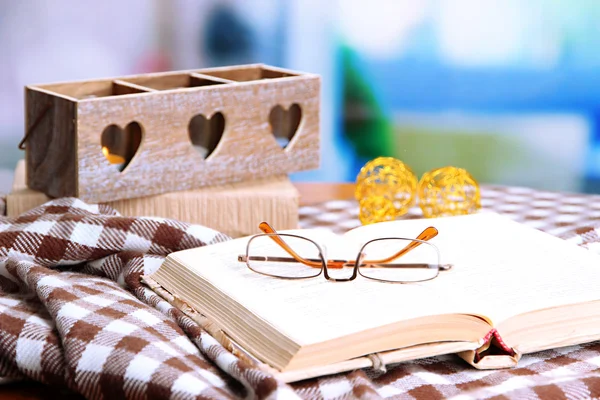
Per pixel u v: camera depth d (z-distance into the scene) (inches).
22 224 43.2
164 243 43.0
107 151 47.5
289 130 51.7
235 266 40.0
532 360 37.9
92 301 39.0
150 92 47.8
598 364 37.6
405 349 36.4
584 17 106.3
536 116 111.3
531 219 49.6
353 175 114.0
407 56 108.9
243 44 106.1
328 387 35.6
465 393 35.4
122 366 35.7
